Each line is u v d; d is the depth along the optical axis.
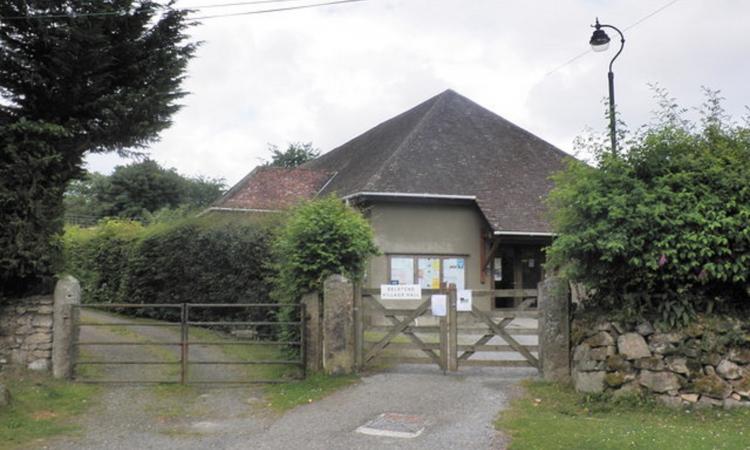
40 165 10.57
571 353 9.46
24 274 10.48
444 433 7.25
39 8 10.61
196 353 12.64
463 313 10.23
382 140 24.50
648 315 8.51
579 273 8.88
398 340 12.98
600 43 13.45
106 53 11.38
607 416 7.90
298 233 10.74
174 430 7.71
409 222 18.98
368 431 7.39
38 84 10.88
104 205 44.25
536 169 22.19
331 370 10.23
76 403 8.92
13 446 7.02
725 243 7.97
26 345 10.53
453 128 22.88
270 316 13.73
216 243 15.63
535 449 6.49
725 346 8.12
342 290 10.35
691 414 7.84
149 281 17.80
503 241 19.34
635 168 8.75
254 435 7.41
